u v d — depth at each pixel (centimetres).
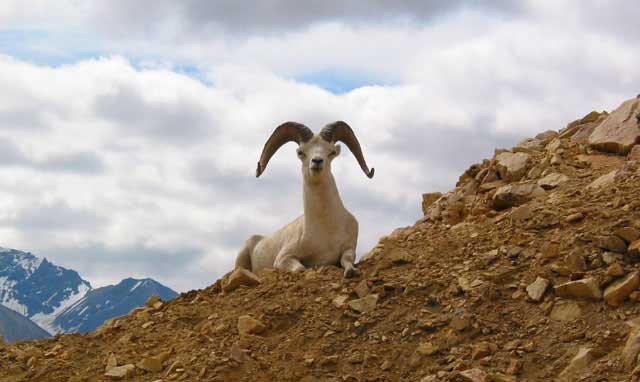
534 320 1320
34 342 1592
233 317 1527
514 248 1523
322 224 1744
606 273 1332
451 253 1609
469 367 1253
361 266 1653
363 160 1806
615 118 1953
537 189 1773
